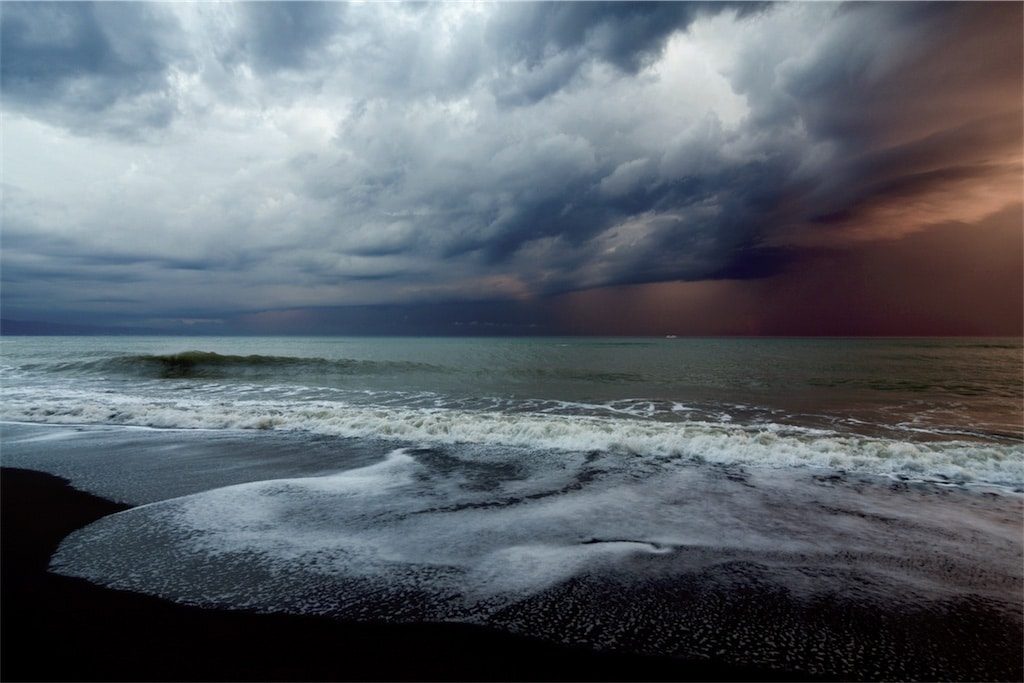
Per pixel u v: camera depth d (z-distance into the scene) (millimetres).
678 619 3346
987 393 14727
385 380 18625
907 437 8828
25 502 5488
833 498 5695
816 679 2803
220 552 4266
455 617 3354
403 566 4039
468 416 10031
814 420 10445
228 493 5781
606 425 8977
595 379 19062
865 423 10133
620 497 5699
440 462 7137
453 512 5219
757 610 3453
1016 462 6746
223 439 8523
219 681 2693
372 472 6660
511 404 12617
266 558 4164
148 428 9398
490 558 4184
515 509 5312
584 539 4562
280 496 5680
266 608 3430
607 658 2957
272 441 8383
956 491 5961
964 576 3924
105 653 2916
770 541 4543
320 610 3414
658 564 4098
